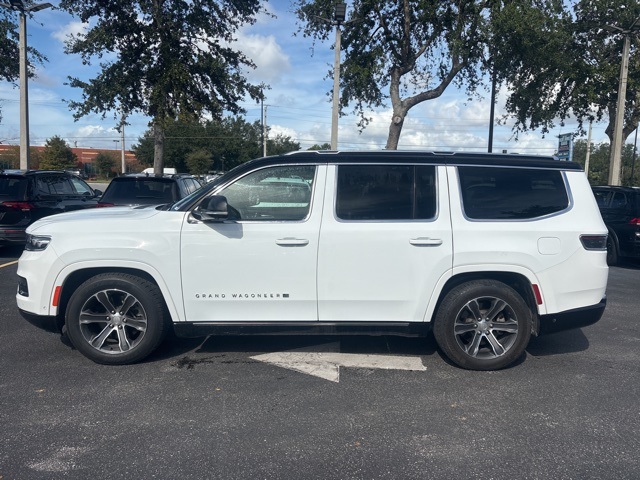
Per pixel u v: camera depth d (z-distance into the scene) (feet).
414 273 14.93
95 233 14.85
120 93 61.16
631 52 75.15
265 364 15.72
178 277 14.87
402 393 13.84
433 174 15.21
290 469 10.30
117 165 213.66
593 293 15.43
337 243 14.80
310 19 63.57
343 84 65.67
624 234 35.40
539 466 10.50
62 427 11.82
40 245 15.11
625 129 78.48
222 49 64.28
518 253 14.90
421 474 10.18
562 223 15.25
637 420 12.50
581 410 13.00
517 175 15.48
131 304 15.17
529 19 54.49
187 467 10.32
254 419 12.31
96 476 9.99
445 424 12.19
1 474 10.01
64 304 15.47
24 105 58.23
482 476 10.14
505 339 15.44
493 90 68.95
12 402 13.03
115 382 14.26
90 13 59.26
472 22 56.49
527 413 12.80
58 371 14.99
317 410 12.80
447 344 15.20
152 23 60.34
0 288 25.16
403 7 59.00
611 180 64.90
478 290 14.97
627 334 19.48
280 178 15.11
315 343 17.69
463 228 14.96
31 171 34.53
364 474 10.17
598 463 10.63
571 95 75.15
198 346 17.22
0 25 64.49
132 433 11.60
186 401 13.19
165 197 32.40
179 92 60.18
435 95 62.08
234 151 192.03
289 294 14.97
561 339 18.76
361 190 15.11
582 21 73.36
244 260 14.82
